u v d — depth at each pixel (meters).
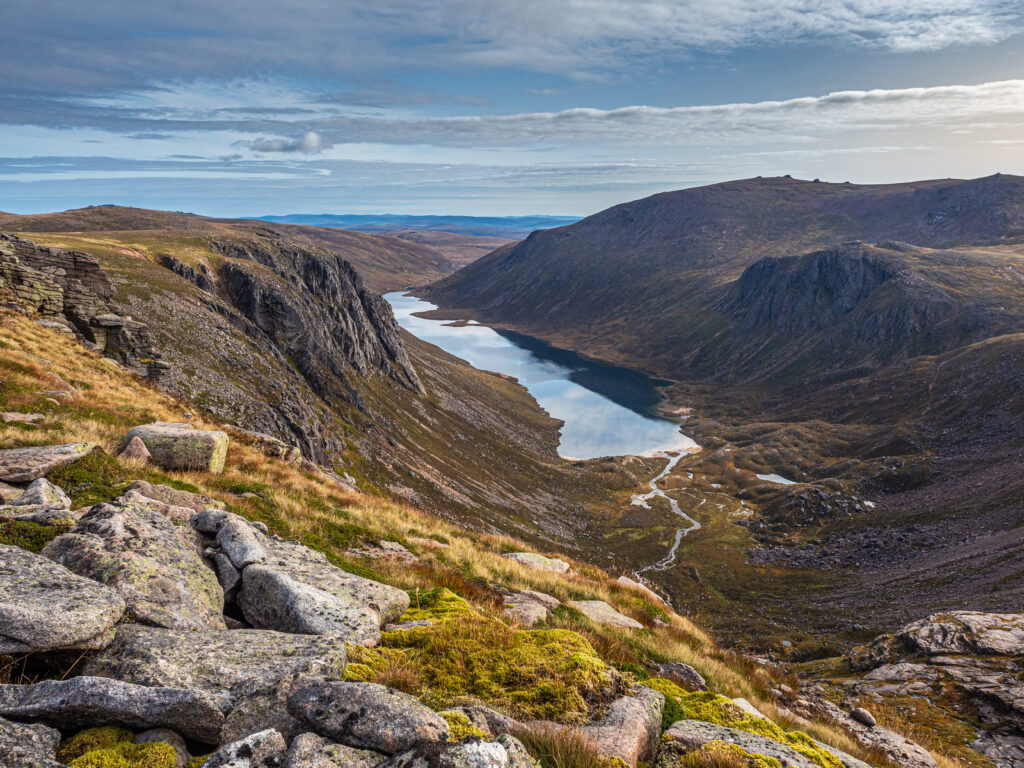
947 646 31.55
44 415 21.00
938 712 24.11
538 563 25.41
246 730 5.91
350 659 7.84
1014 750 20.72
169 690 5.85
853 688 28.23
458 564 18.83
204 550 10.99
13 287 41.16
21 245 44.34
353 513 21.14
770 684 19.34
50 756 5.16
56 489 11.71
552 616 15.44
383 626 10.28
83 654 6.61
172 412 30.92
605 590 23.05
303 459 33.41
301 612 9.09
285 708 6.14
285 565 10.85
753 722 9.18
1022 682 24.95
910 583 112.38
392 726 5.56
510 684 7.90
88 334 45.53
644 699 8.41
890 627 93.62
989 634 31.12
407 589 13.61
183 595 8.74
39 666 6.48
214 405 85.62
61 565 8.05
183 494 15.01
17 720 5.57
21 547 8.90
